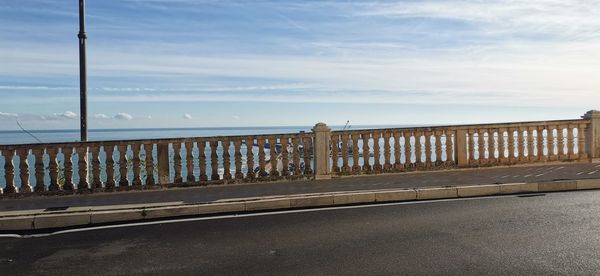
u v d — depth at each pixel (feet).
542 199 31.71
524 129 44.98
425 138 42.70
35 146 34.37
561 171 40.73
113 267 18.88
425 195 33.19
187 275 17.66
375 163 41.75
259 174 39.19
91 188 35.40
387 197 32.65
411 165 42.45
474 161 44.11
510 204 30.12
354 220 26.50
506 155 44.80
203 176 37.78
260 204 30.60
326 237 22.81
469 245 20.85
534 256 19.12
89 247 22.08
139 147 36.52
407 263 18.48
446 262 18.52
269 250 20.77
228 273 17.76
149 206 29.50
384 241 21.81
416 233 23.13
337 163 40.91
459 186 34.17
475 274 17.08
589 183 36.17
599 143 46.50
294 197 31.42
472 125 43.73
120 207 29.30
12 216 26.99
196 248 21.42
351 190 33.73
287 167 39.75
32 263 19.62
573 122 45.93
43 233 25.40
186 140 37.35
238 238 23.04
